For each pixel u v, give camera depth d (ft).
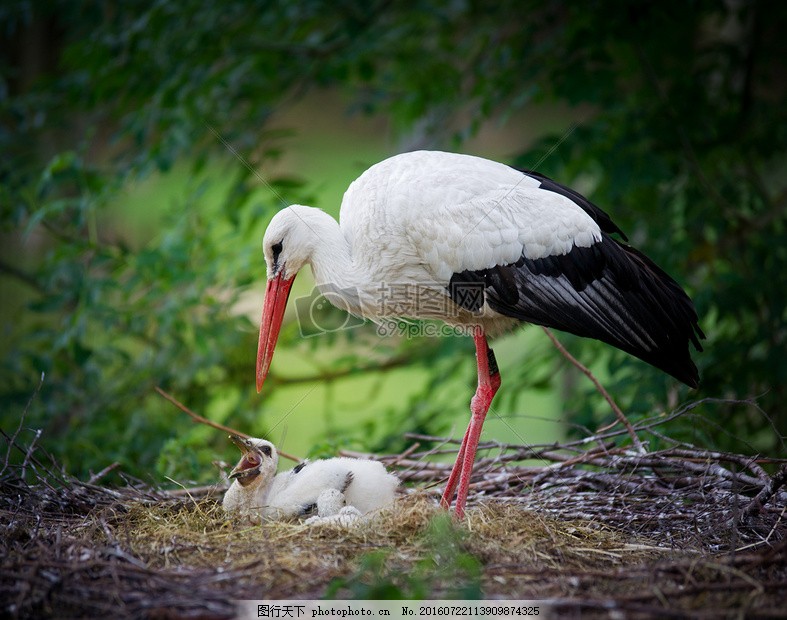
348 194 30.25
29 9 47.55
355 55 43.24
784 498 27.12
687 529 26.08
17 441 35.17
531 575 22.39
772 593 20.84
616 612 20.10
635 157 39.14
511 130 77.46
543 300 28.81
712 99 45.34
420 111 47.98
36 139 50.16
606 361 41.22
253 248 41.01
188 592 21.03
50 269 42.24
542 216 28.66
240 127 46.03
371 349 44.62
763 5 44.19
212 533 25.21
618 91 41.88
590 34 40.06
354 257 29.76
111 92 45.47
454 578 21.99
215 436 41.78
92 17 47.67
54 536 24.56
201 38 43.91
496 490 30.83
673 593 20.85
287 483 28.53
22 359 42.11
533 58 42.14
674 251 40.22
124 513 26.84
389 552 23.13
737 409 38.68
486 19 46.85
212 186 44.57
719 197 42.14
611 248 29.32
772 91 51.70
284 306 30.73
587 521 26.91
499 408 42.24
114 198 43.11
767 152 42.93
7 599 20.48
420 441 38.60
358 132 101.81
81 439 37.63
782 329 38.68
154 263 39.91
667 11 40.19
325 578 21.98
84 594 20.71
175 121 43.62
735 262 42.93
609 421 35.68
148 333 44.62
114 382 42.55
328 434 42.32
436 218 28.17
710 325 44.75
